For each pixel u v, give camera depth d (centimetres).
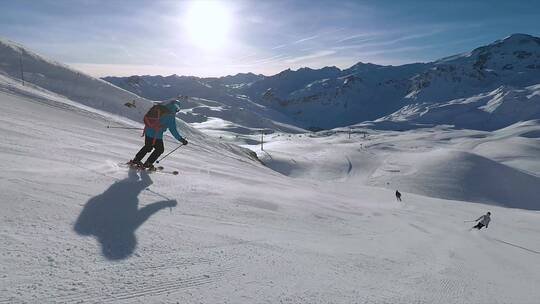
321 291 466
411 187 11412
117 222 563
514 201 10769
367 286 531
